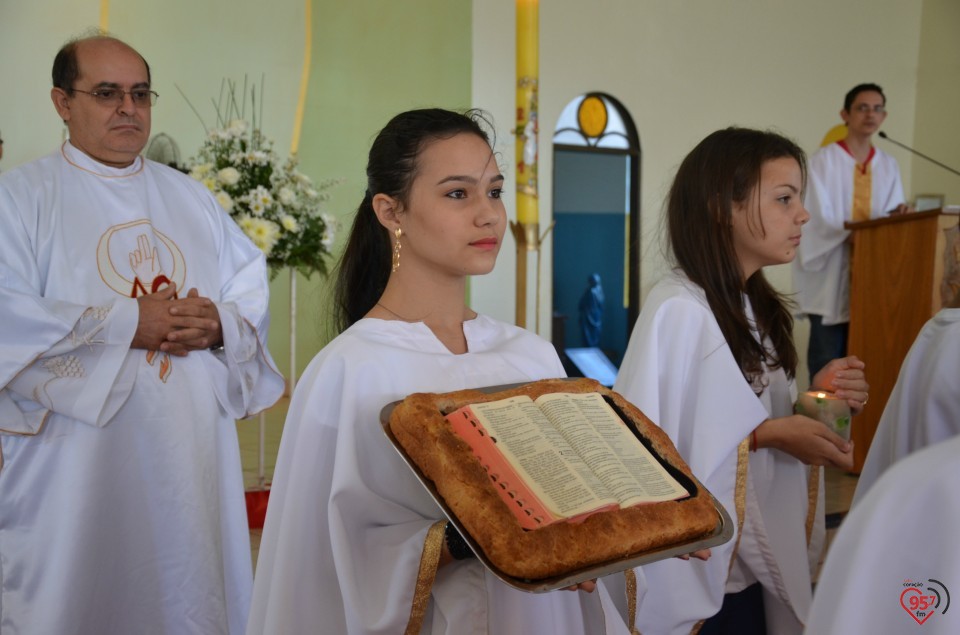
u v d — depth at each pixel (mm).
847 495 4133
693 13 7980
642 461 1155
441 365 1330
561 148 7504
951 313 1765
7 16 6074
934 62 8656
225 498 2336
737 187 1773
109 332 2066
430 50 7211
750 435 1762
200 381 2242
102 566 2078
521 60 3252
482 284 7113
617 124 7777
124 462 2109
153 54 6699
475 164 1291
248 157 3543
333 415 1295
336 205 7473
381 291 1533
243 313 2389
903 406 1830
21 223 2098
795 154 1809
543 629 1291
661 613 1663
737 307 1804
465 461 1050
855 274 4609
